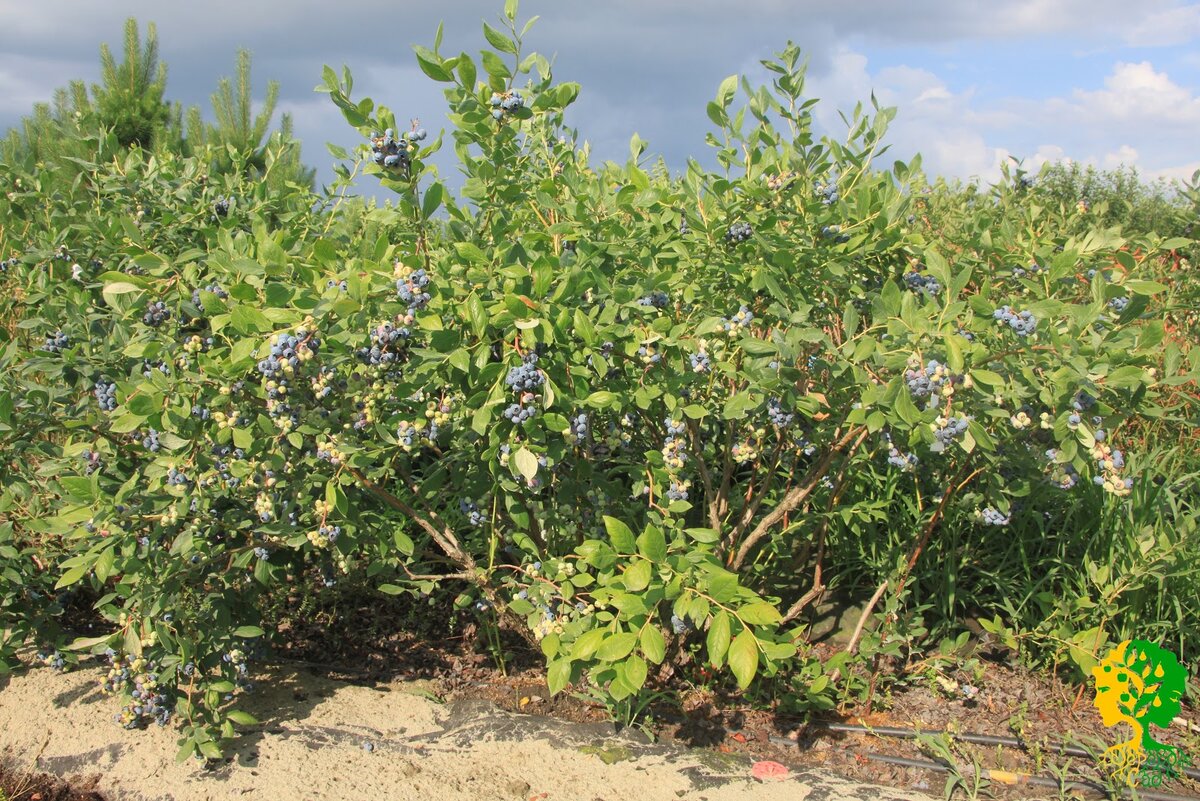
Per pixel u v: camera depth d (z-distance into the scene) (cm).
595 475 216
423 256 200
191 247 262
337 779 198
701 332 199
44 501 247
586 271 192
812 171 229
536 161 253
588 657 180
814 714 227
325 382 193
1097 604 233
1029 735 218
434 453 240
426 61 196
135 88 652
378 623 265
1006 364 187
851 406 205
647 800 192
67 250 265
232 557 222
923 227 365
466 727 216
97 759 207
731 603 172
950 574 246
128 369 228
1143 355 186
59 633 240
